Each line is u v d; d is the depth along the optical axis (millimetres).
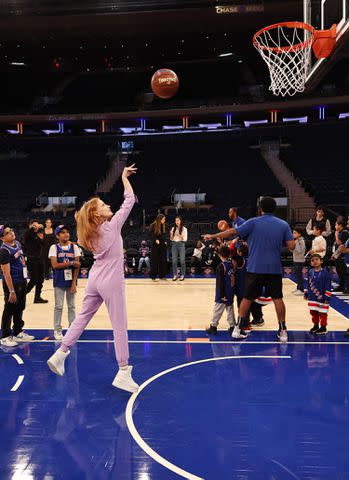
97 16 22391
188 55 30188
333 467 3111
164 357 5617
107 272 4391
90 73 33688
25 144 30359
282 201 21016
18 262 6301
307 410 4047
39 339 6570
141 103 33000
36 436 3605
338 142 27500
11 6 21594
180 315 8180
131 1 21312
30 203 25078
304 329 7016
